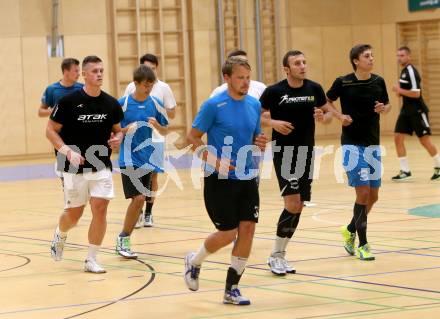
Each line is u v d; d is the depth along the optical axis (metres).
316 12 46.09
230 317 11.05
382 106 14.66
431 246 15.80
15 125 40.38
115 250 16.83
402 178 27.44
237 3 43.66
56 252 15.38
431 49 44.41
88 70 14.05
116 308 11.80
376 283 12.73
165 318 11.12
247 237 11.81
